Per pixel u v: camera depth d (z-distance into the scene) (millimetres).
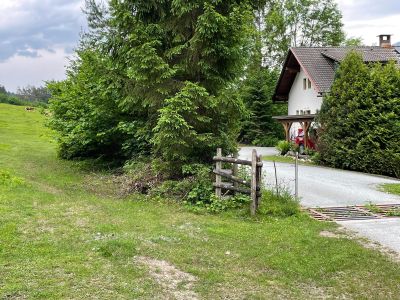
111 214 8727
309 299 5098
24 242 6543
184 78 11867
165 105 11398
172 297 4961
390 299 5133
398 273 5941
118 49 12219
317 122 21609
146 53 10828
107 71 12961
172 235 7359
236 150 11227
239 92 12273
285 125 28328
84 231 7301
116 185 12469
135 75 11125
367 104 18734
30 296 4730
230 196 9781
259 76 40312
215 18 10492
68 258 5938
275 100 34375
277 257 6461
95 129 15227
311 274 5852
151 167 11438
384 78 18625
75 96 15891
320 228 8258
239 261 6285
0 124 37312
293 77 31781
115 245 6523
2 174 12242
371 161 18188
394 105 18188
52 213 8492
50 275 5332
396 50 28406
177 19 11562
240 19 10914
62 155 19031
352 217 9320
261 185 10109
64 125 16422
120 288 5082
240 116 11609
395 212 9695
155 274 5602
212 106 10719
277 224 8422
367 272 5973
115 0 11609
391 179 16219
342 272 5973
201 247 6812
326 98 20859
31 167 16156
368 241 7457
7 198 9500
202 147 10906
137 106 12617
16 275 5273
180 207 9648
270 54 49781
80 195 10820
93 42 14312
